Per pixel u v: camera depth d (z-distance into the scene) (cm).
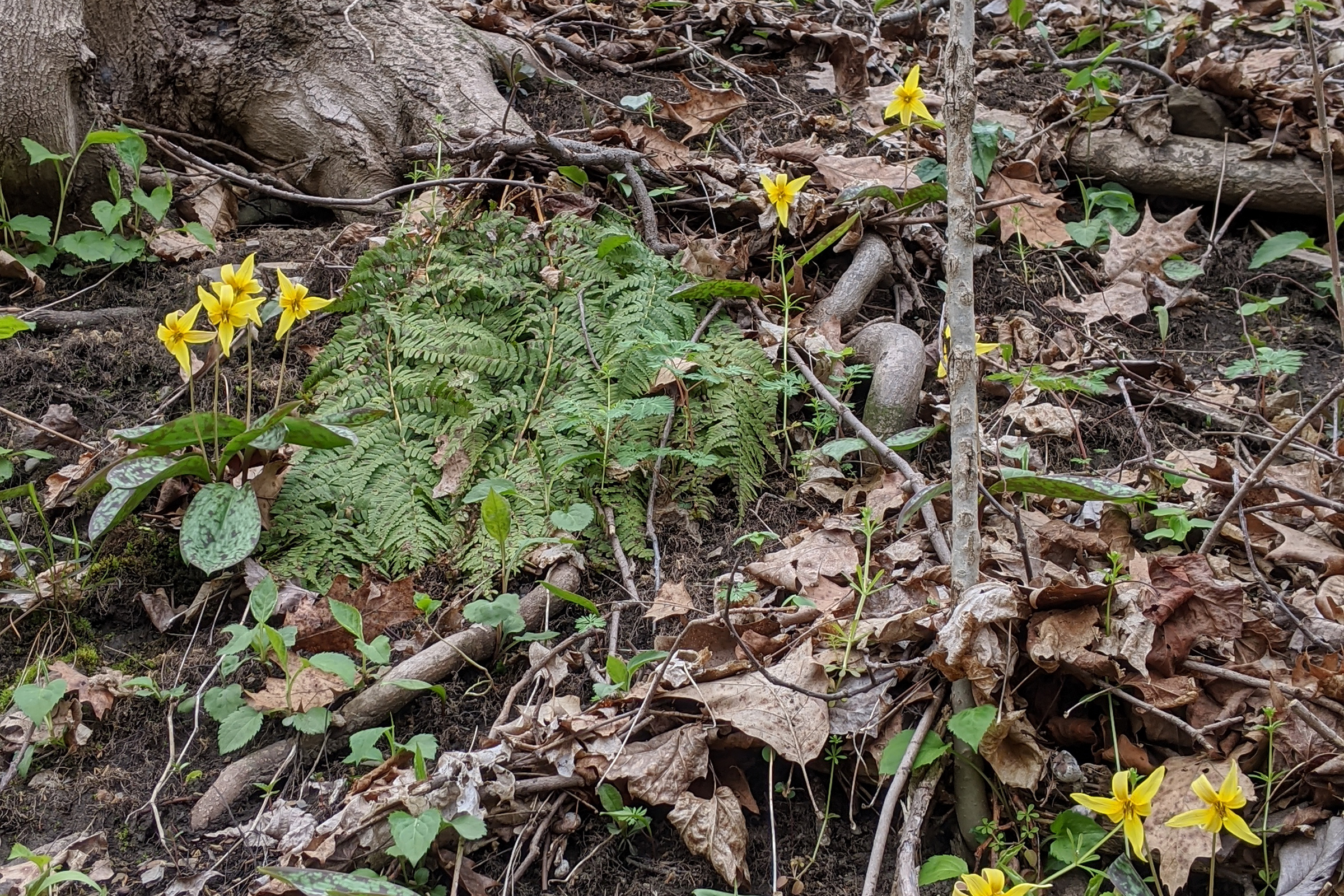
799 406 185
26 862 155
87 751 163
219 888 154
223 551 166
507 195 197
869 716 159
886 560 169
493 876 155
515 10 230
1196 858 154
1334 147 204
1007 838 157
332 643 166
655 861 157
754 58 228
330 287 193
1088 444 184
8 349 186
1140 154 209
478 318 184
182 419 168
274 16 209
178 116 211
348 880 146
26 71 192
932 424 183
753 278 193
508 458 177
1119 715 159
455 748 162
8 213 198
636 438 177
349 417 173
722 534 176
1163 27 230
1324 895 150
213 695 162
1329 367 193
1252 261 202
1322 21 238
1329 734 152
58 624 169
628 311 182
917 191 192
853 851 158
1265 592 167
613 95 219
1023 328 193
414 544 172
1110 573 156
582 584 171
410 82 210
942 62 154
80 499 176
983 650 155
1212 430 185
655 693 160
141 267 197
